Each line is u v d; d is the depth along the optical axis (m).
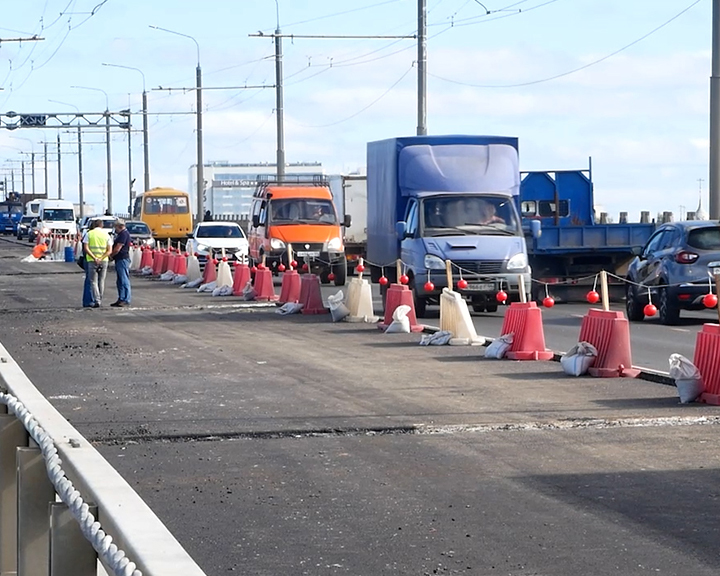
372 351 25.17
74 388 19.55
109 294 47.25
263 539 9.95
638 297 34.09
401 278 32.16
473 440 14.58
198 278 53.00
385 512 10.88
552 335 29.81
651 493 11.57
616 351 20.55
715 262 32.03
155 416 16.48
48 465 5.93
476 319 34.62
